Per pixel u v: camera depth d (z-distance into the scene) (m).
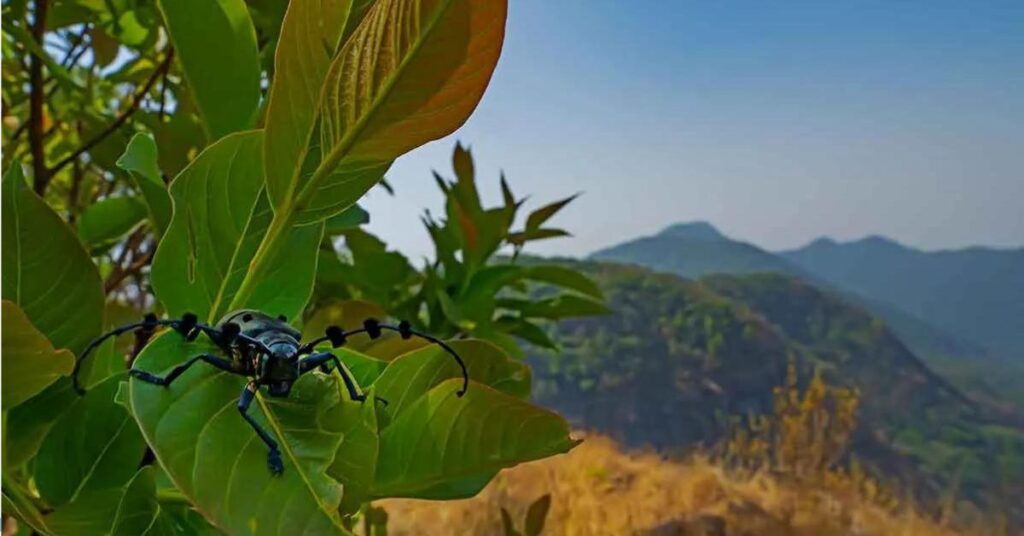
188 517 0.14
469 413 0.15
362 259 0.37
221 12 0.18
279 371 0.12
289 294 0.16
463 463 0.15
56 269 0.14
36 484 0.14
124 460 0.15
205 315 0.15
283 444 0.12
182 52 0.18
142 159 0.18
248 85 0.18
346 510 0.13
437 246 0.37
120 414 0.15
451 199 0.36
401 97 0.12
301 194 0.13
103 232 0.29
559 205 0.36
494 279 0.36
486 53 0.11
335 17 0.12
